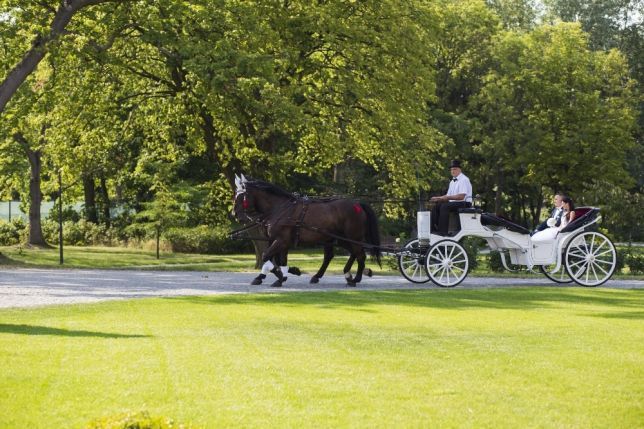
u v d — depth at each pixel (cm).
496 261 2647
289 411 744
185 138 3841
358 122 3062
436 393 815
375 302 1666
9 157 4516
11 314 1464
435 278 2097
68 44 2544
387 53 3105
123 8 2694
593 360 985
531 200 6219
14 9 2570
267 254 2053
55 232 5012
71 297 1800
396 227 5281
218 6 2717
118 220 5306
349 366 936
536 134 5281
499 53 5428
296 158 3519
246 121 2883
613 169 5466
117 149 3853
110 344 1073
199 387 828
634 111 5841
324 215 2052
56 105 2994
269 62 2670
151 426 532
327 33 2962
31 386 824
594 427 712
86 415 727
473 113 5519
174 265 3525
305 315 1444
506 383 861
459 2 5650
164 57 3019
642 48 6819
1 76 2631
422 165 3338
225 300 1712
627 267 2952
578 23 5666
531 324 1329
